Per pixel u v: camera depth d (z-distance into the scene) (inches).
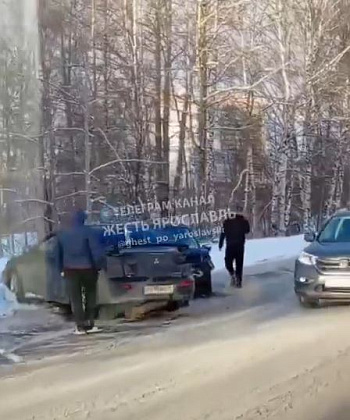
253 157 1294.3
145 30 1047.6
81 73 986.7
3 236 794.8
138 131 1042.1
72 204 933.8
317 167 1380.4
